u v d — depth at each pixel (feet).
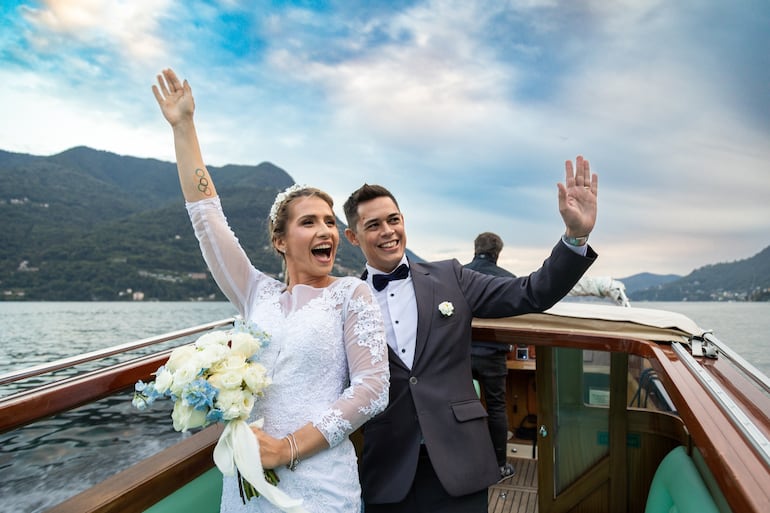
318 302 4.82
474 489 5.70
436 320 6.25
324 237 5.15
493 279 6.63
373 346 4.59
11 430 4.16
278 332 4.70
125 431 18.38
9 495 13.10
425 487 6.02
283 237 5.41
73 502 4.67
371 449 6.13
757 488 2.60
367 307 4.72
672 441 8.03
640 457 8.24
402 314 6.44
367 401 4.36
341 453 4.54
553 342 7.22
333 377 4.62
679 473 5.56
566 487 8.59
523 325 7.43
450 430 5.86
